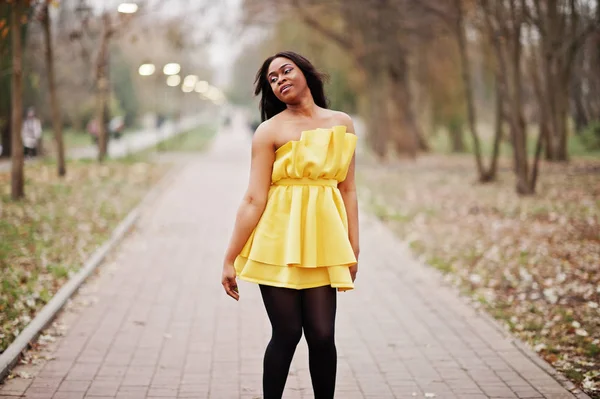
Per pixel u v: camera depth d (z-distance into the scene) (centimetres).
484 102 4269
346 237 338
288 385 462
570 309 654
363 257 955
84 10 1650
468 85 1862
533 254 904
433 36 2638
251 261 336
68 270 780
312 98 354
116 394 445
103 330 587
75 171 1977
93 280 780
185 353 533
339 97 3834
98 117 2353
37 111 3934
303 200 338
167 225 1208
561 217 1202
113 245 980
